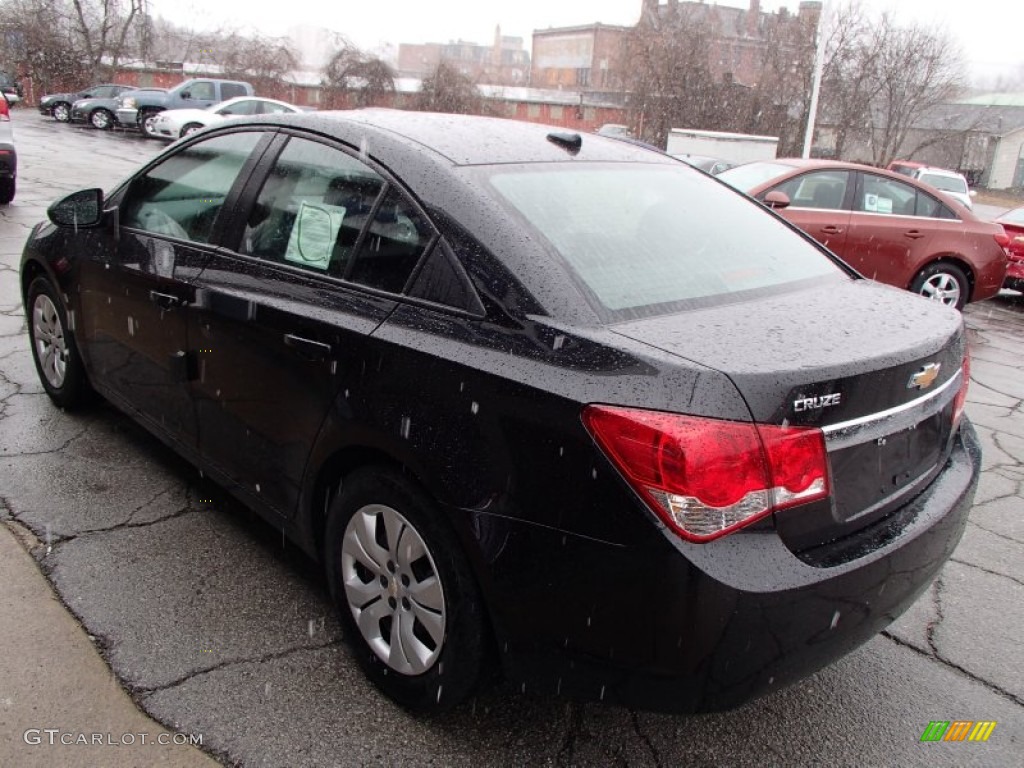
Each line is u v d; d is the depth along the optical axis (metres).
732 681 1.96
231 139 3.29
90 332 3.86
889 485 2.29
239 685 2.54
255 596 2.97
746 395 1.92
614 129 37.69
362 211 2.64
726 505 1.89
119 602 2.88
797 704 2.67
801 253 2.95
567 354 2.07
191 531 3.35
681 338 2.11
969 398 6.09
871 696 2.72
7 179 10.17
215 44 43.25
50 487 3.60
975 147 51.69
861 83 37.34
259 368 2.80
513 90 49.12
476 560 2.15
